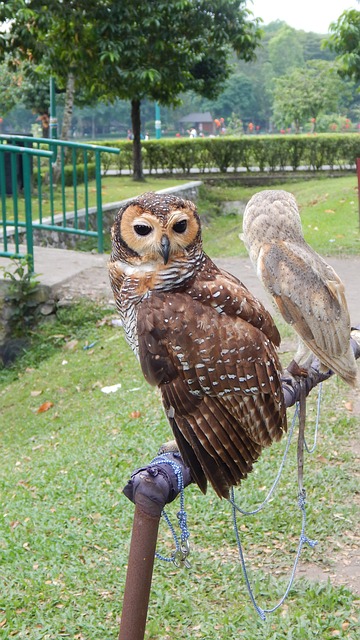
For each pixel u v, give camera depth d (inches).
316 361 136.7
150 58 796.6
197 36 821.9
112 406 299.7
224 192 1009.5
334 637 162.4
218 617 170.4
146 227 109.1
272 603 175.5
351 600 173.9
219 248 615.5
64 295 406.3
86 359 359.6
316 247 526.6
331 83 1847.9
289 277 130.4
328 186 888.3
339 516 206.2
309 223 638.5
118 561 191.9
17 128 2999.5
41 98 1190.3
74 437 277.4
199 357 104.5
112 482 232.7
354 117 2406.5
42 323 400.8
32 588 182.5
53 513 216.4
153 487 101.4
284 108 1871.3
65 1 694.5
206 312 106.8
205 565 190.1
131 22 748.6
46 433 296.4
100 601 177.8
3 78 1200.2
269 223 135.4
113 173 1139.3
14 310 398.9
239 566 189.3
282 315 130.7
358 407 267.7
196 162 1125.1
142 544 102.5
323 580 182.7
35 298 401.7
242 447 107.5
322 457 235.5
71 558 194.7
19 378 368.8
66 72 763.4
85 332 386.9
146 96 936.9
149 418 273.9
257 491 219.5
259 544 198.2
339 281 135.9
